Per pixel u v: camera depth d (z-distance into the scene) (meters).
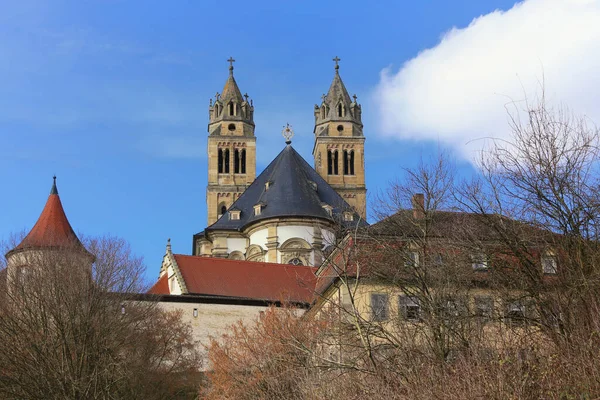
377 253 42.19
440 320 37.59
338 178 143.88
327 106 148.12
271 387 44.91
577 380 29.27
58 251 84.44
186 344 80.62
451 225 41.56
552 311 35.47
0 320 69.44
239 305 87.94
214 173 142.00
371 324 37.94
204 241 123.38
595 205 36.28
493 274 38.88
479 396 29.67
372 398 34.03
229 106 145.75
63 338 69.38
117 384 68.75
